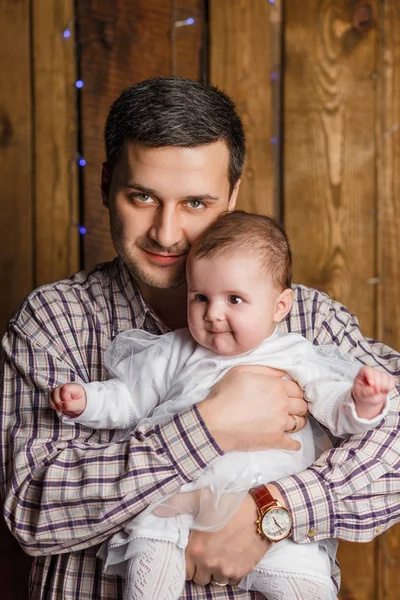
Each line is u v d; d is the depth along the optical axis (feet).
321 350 5.13
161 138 4.56
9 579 7.20
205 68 7.34
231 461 4.48
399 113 7.41
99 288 5.29
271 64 7.37
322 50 7.35
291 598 4.46
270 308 4.76
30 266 7.24
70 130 7.22
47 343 4.99
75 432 4.78
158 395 4.84
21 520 4.45
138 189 4.68
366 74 7.38
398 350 7.55
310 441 4.90
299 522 4.47
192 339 4.94
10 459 4.71
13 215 7.20
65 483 4.36
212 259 4.66
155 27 7.26
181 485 4.35
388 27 7.36
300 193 7.43
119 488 4.28
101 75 7.22
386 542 7.66
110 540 4.49
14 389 4.90
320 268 7.47
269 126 7.39
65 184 7.24
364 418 4.48
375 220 7.47
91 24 7.19
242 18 7.31
